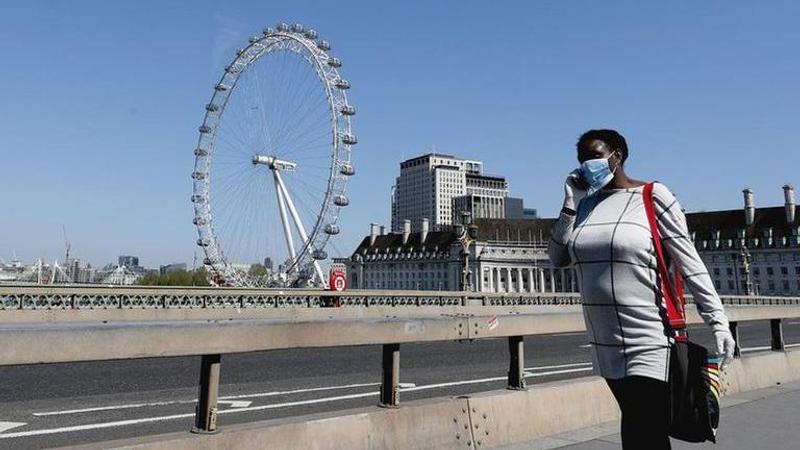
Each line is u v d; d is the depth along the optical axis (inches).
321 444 165.2
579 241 128.0
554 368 482.0
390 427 181.6
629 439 123.6
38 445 236.7
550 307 1339.8
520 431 219.9
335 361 522.9
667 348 118.9
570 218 130.6
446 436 195.0
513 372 230.4
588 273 127.0
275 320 151.8
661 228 122.6
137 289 848.3
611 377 124.0
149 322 130.7
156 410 305.9
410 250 6948.8
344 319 164.7
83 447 132.6
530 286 6072.8
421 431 188.9
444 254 6427.2
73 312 765.9
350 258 7701.8
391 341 175.6
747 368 341.7
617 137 131.9
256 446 152.7
